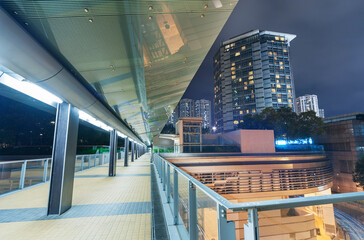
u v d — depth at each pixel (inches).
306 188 882.1
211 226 66.5
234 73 3314.5
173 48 112.4
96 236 119.6
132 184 281.7
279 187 826.2
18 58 81.9
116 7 72.3
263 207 43.6
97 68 120.9
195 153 893.8
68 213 159.3
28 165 270.7
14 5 66.1
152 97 222.5
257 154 944.3
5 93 162.7
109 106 216.5
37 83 107.5
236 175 832.3
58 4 67.0
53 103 161.9
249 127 1416.1
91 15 74.9
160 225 125.5
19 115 1155.9
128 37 93.4
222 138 1141.7
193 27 92.6
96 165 578.6
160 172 300.7
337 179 1581.0
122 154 1022.4
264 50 3127.5
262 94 2997.0
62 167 161.6
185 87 213.8
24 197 213.5
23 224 137.3
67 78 117.8
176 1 73.1
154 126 518.9
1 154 1074.1
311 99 6771.7
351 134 1513.3
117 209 168.9
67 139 164.7
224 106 3408.0
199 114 7696.9
